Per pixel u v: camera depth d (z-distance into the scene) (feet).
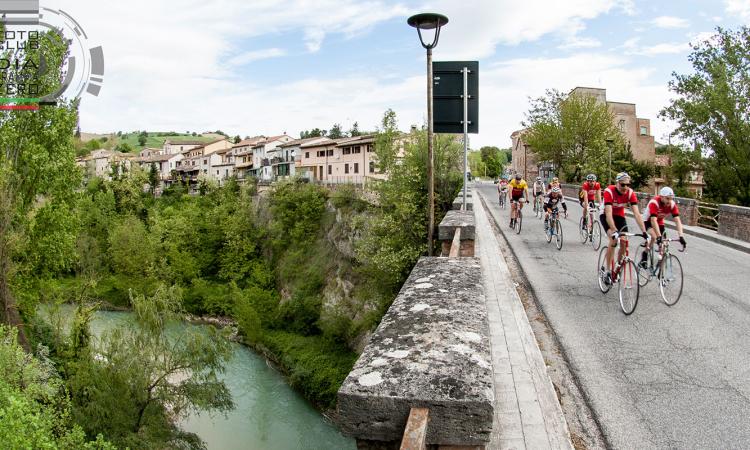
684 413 14.49
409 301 11.70
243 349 135.95
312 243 170.50
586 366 18.21
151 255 181.78
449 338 8.86
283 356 123.65
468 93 36.11
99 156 426.92
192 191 292.40
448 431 6.57
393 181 81.35
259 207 201.46
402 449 5.74
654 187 163.22
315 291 146.61
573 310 25.77
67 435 54.95
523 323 22.76
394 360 7.91
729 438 13.08
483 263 38.01
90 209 211.00
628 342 20.79
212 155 359.46
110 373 75.25
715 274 34.30
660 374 17.42
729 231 51.13
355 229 138.82
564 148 161.79
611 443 12.89
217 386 81.05
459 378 7.12
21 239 83.25
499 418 13.55
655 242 27.50
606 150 147.54
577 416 14.56
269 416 98.78
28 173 88.38
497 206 100.48
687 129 116.88
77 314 90.53
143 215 248.52
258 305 154.10
